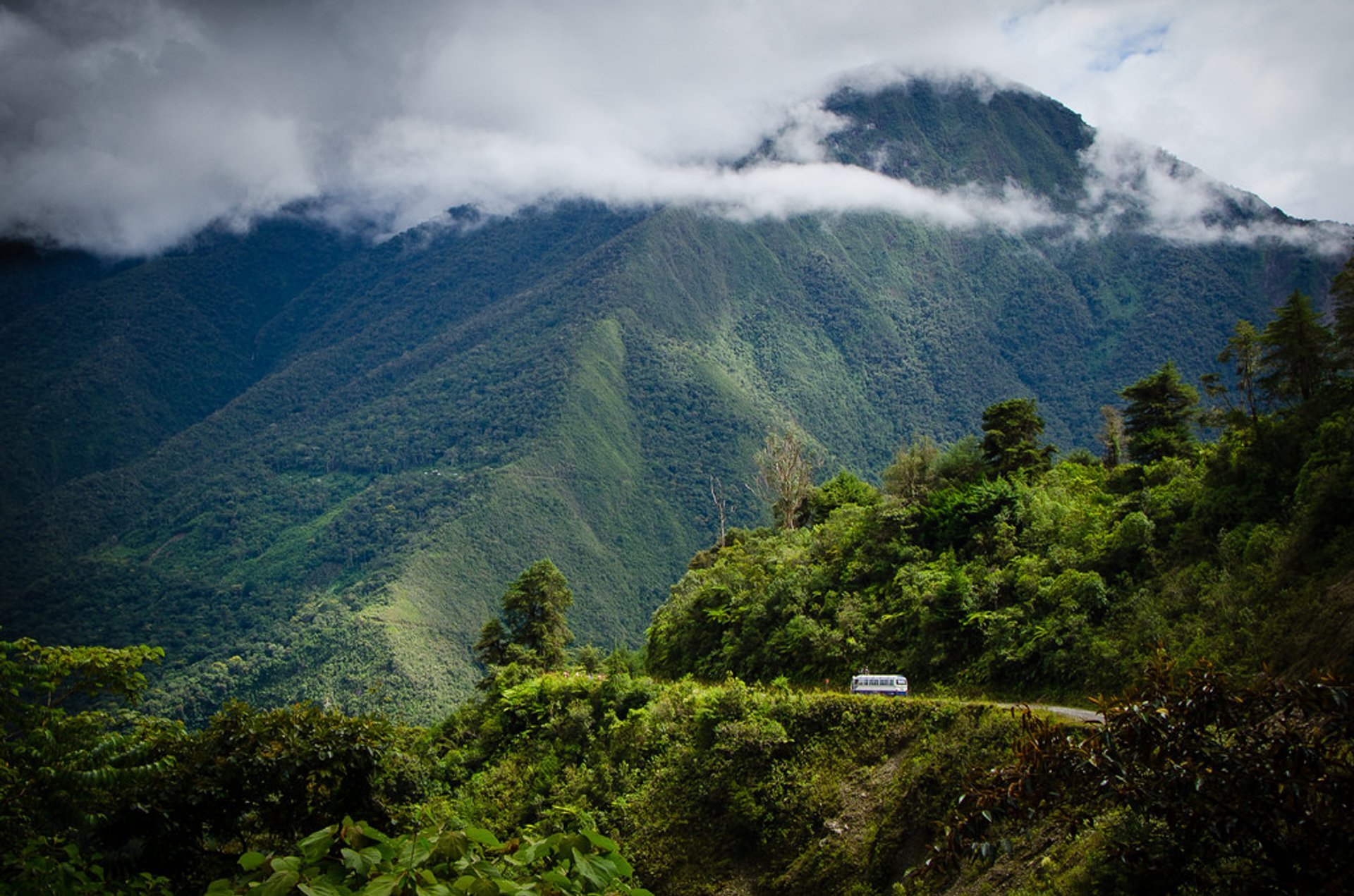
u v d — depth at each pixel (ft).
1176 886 49.67
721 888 110.01
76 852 33.55
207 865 60.90
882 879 97.66
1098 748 38.17
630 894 22.40
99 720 49.62
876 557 177.06
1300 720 41.11
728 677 170.09
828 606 168.45
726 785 119.03
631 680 153.07
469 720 168.55
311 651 563.89
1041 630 131.64
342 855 20.53
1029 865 77.15
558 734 146.00
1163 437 189.57
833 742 117.08
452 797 142.72
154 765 50.08
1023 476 185.37
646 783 128.67
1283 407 166.50
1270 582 110.01
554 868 23.26
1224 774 35.94
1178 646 114.21
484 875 20.99
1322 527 109.19
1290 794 34.30
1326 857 33.91
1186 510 142.61
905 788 103.65
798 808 111.96
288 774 62.23
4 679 46.21
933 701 115.03
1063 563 144.87
